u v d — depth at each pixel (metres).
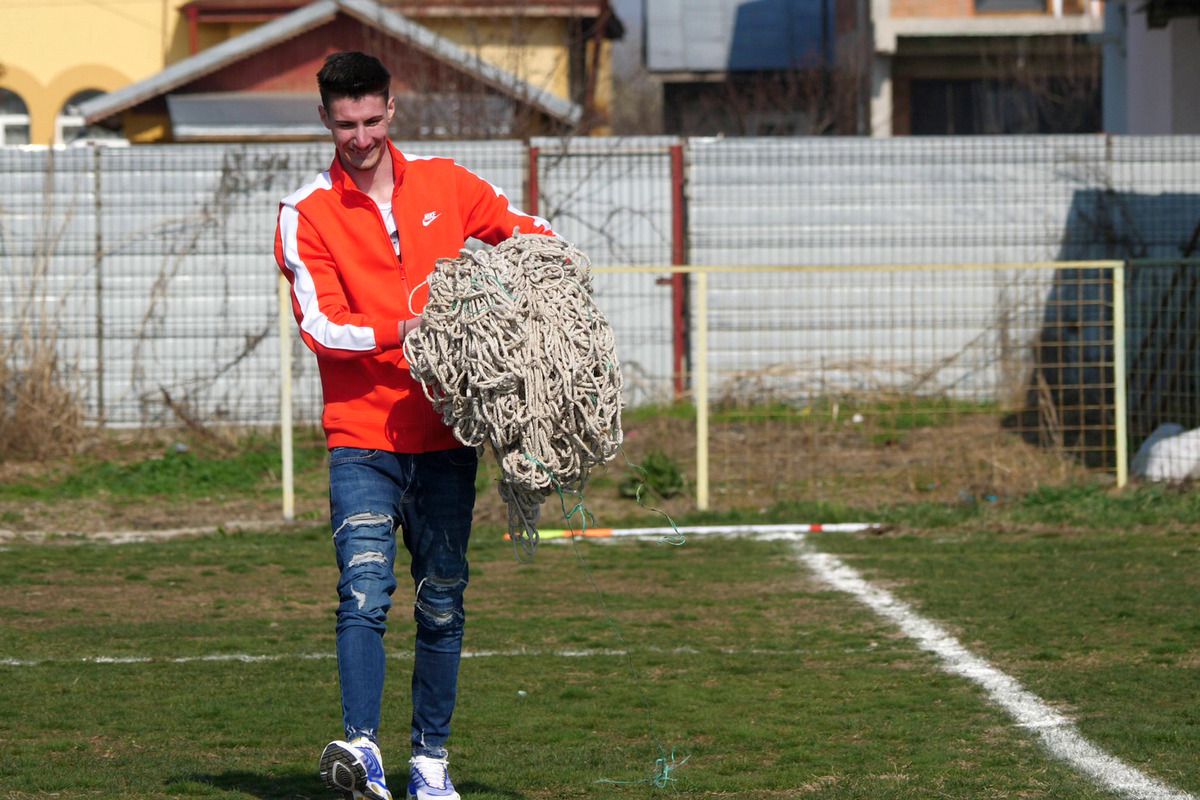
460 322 12.12
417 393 12.98
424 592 13.28
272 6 85.06
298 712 17.77
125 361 47.84
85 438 44.31
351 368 13.02
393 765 15.51
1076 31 85.69
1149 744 15.88
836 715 17.44
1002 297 45.38
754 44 110.25
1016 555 28.73
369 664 12.52
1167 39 61.06
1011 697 18.09
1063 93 90.19
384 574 12.80
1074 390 44.44
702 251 49.69
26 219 47.66
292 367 47.88
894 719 17.17
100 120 73.19
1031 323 45.91
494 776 14.92
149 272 47.94
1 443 42.09
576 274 12.67
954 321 49.38
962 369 48.41
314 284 13.02
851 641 21.45
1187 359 41.12
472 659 20.58
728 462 38.59
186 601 25.17
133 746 16.20
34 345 43.78
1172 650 20.48
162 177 48.00
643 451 40.50
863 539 31.12
